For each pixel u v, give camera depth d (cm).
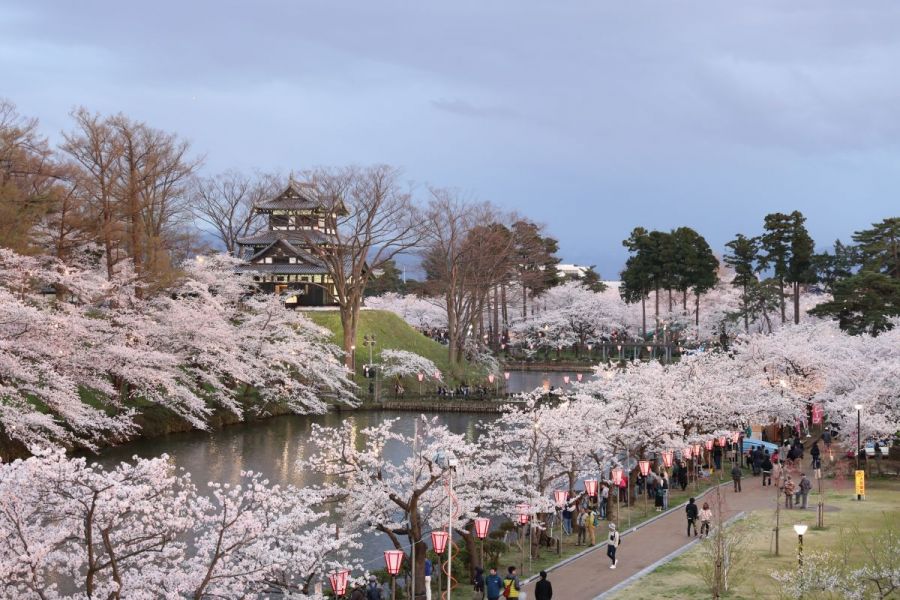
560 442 3972
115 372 5597
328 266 9200
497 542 3688
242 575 2253
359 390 8906
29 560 2002
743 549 3262
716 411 5700
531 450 3866
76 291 5531
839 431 5769
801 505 4284
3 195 5500
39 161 6228
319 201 9212
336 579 2467
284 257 10906
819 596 2534
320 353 8012
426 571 3111
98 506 2064
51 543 2102
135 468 2241
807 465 5584
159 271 6606
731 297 14362
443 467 2997
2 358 4509
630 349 13475
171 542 2625
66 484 2044
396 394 9000
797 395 6303
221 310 7075
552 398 8481
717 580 2883
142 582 2177
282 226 11344
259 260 10981
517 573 3362
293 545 2512
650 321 15488
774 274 11988
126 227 6888
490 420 8019
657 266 13012
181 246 9175
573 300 15025
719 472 5484
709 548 3170
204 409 6122
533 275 11488
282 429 7088
